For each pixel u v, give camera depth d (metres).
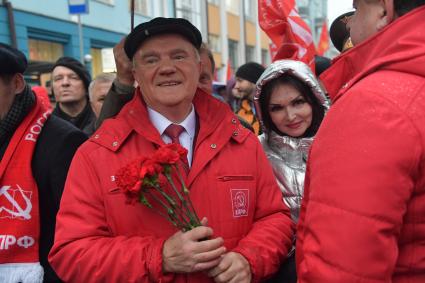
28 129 1.71
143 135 1.48
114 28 10.28
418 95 0.93
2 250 1.62
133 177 1.26
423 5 0.99
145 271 1.32
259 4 2.29
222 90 7.11
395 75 0.97
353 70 1.16
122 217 1.42
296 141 1.91
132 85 1.92
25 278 1.62
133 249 1.34
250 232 1.54
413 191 0.95
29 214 1.65
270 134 2.00
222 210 1.48
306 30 2.22
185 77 1.51
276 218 1.59
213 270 1.35
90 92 2.97
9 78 1.67
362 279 0.91
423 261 0.98
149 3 11.08
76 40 9.06
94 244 1.38
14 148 1.67
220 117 1.58
